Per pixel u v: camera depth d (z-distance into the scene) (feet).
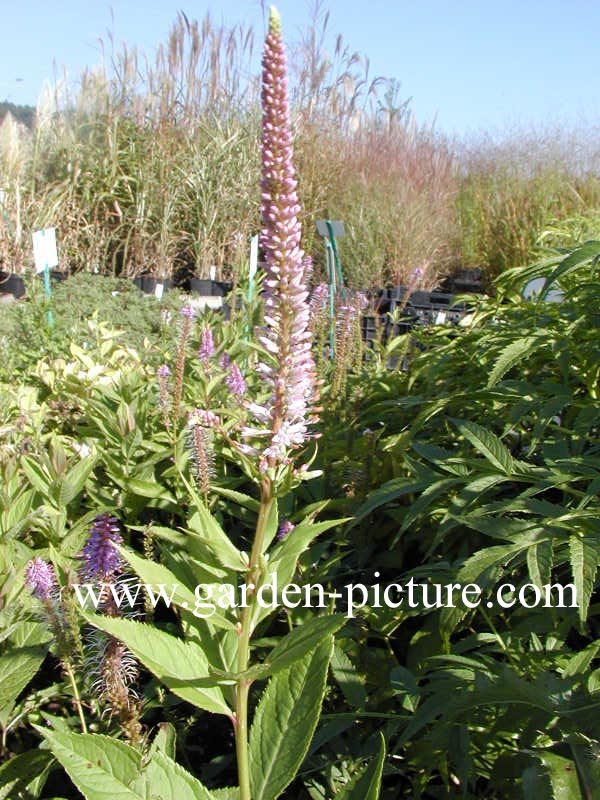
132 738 6.23
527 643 8.02
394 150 45.11
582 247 9.78
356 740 7.48
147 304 28.45
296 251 5.42
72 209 38.58
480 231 40.73
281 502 10.30
